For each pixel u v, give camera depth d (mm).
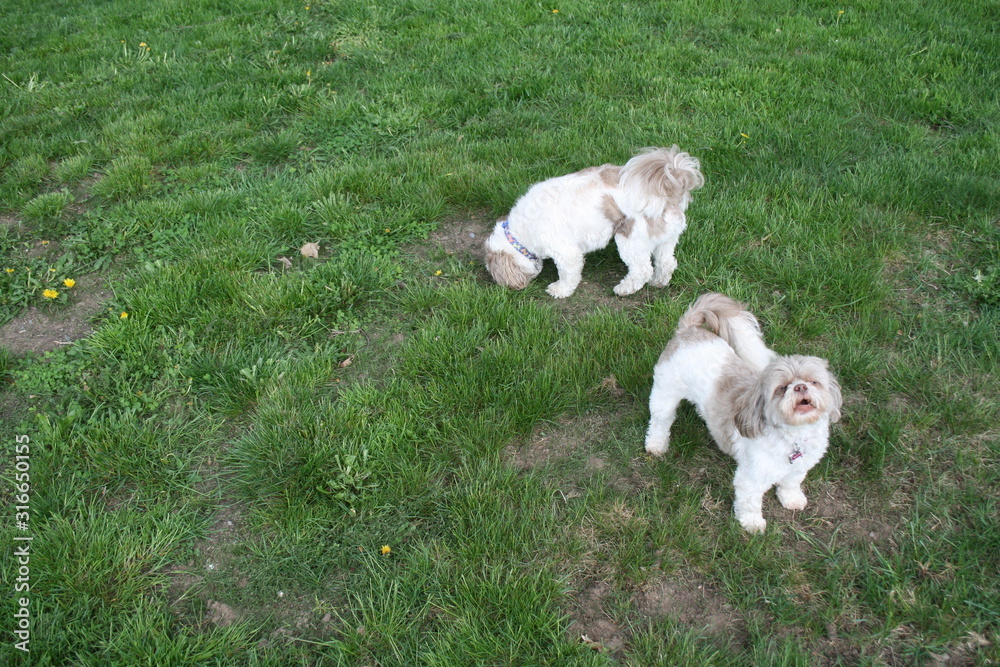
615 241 2027
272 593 1483
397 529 1549
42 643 1396
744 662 1377
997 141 2283
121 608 1454
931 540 1491
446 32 3090
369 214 2215
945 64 2664
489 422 1678
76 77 2939
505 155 2375
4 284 2033
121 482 1628
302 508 1565
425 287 1990
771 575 1469
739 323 1585
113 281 2035
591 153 2346
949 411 1649
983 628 1388
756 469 1465
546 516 1551
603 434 1694
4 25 3471
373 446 1645
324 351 1844
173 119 2605
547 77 2699
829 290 1908
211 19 3377
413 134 2523
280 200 2236
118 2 3645
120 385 1770
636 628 1425
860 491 1575
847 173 2209
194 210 2229
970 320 1838
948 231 2059
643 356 1784
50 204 2256
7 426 1717
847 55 2758
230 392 1755
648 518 1547
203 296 1955
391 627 1415
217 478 1645
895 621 1398
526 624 1407
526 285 2021
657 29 3033
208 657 1400
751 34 2955
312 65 2936
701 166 2281
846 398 1714
